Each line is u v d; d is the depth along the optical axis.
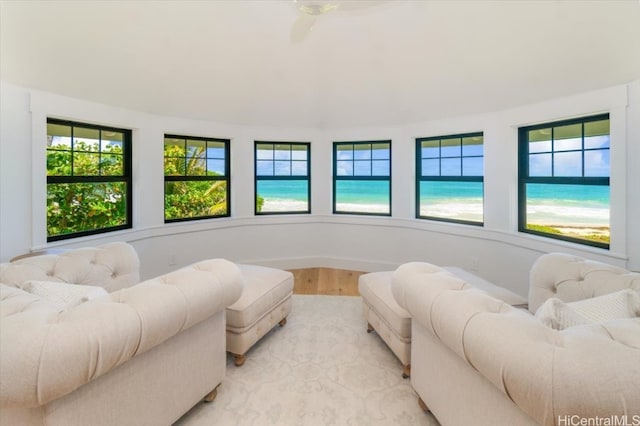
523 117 3.06
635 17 2.03
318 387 1.90
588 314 1.17
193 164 3.96
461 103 3.43
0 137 2.34
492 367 0.94
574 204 2.84
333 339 2.49
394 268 4.26
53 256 1.85
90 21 2.41
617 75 2.33
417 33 2.93
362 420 1.63
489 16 2.54
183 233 3.80
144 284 1.34
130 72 2.92
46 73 2.50
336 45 3.25
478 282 2.37
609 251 2.49
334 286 3.80
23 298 1.10
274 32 3.07
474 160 3.67
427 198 4.09
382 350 2.33
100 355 0.98
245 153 4.22
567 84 2.62
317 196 4.55
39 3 2.17
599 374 0.75
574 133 2.81
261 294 2.29
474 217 3.69
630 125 2.32
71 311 1.04
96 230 3.11
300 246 4.56
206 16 2.76
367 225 4.39
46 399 0.89
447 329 1.18
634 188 2.32
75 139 2.96
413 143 4.09
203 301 1.43
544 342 0.88
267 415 1.67
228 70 3.40
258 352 2.29
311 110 4.17
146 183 3.46
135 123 3.32
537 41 2.50
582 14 2.19
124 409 1.19
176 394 1.45
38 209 2.57
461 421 1.27
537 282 1.89
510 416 1.00
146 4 2.50
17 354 0.85
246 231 4.30
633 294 1.18
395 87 3.60
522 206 3.24
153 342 1.20
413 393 1.85
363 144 4.47
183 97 3.48
